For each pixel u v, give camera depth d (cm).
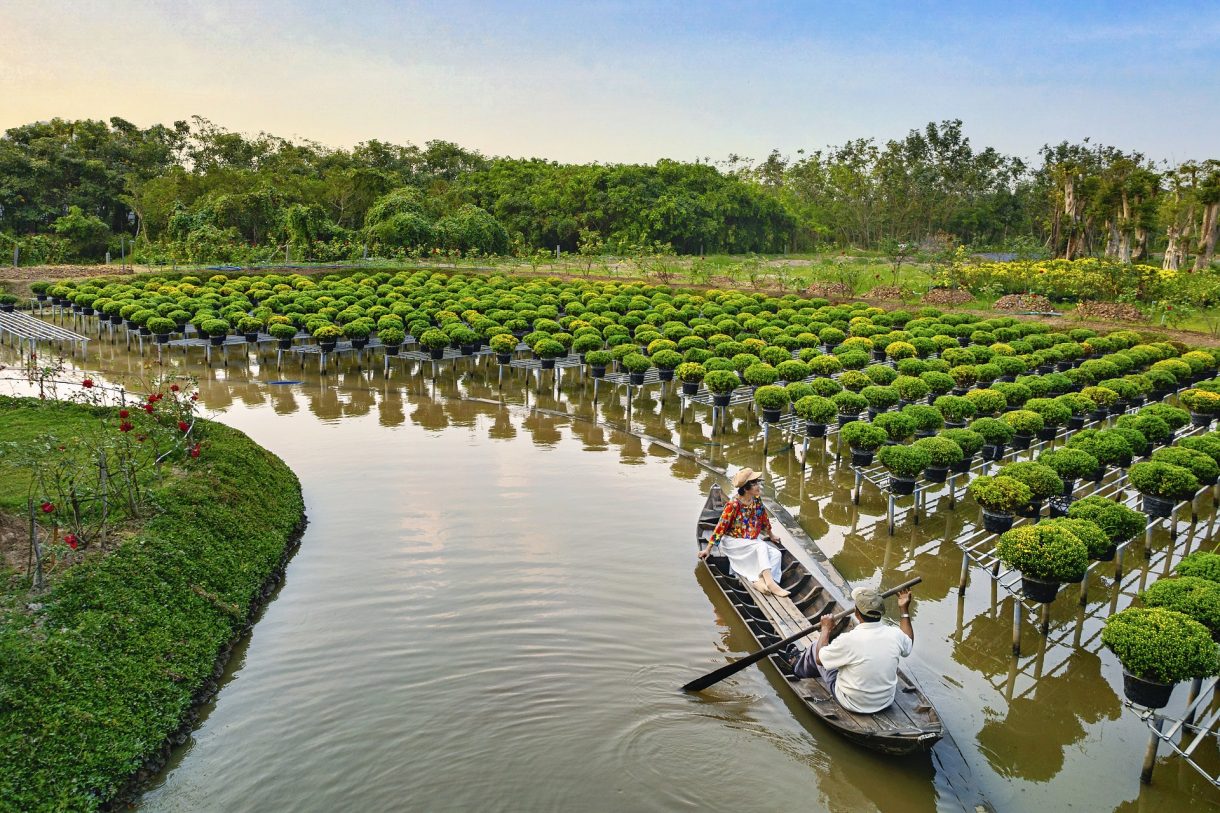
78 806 755
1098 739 971
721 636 1155
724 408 2298
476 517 1602
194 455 1415
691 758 894
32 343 2845
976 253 7088
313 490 1741
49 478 1271
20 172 7306
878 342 3006
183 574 1123
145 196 7356
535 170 8969
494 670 1052
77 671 867
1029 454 2094
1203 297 4069
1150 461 1488
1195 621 896
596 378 2572
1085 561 1101
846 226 9181
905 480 1574
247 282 4097
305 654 1088
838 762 897
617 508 1673
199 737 915
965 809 834
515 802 817
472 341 2917
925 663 1136
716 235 8069
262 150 9619
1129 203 6003
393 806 809
